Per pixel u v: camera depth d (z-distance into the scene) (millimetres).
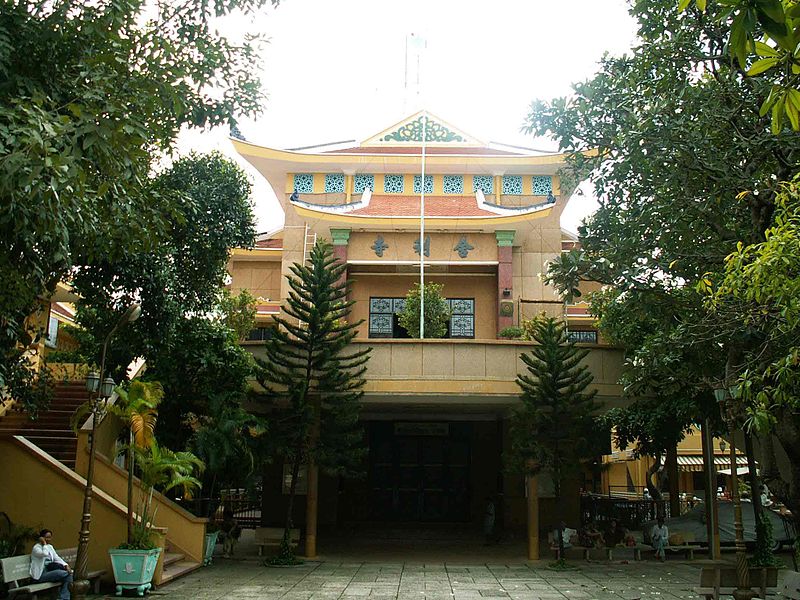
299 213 24734
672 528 19391
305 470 21766
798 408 9414
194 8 10188
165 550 15016
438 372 16359
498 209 25828
